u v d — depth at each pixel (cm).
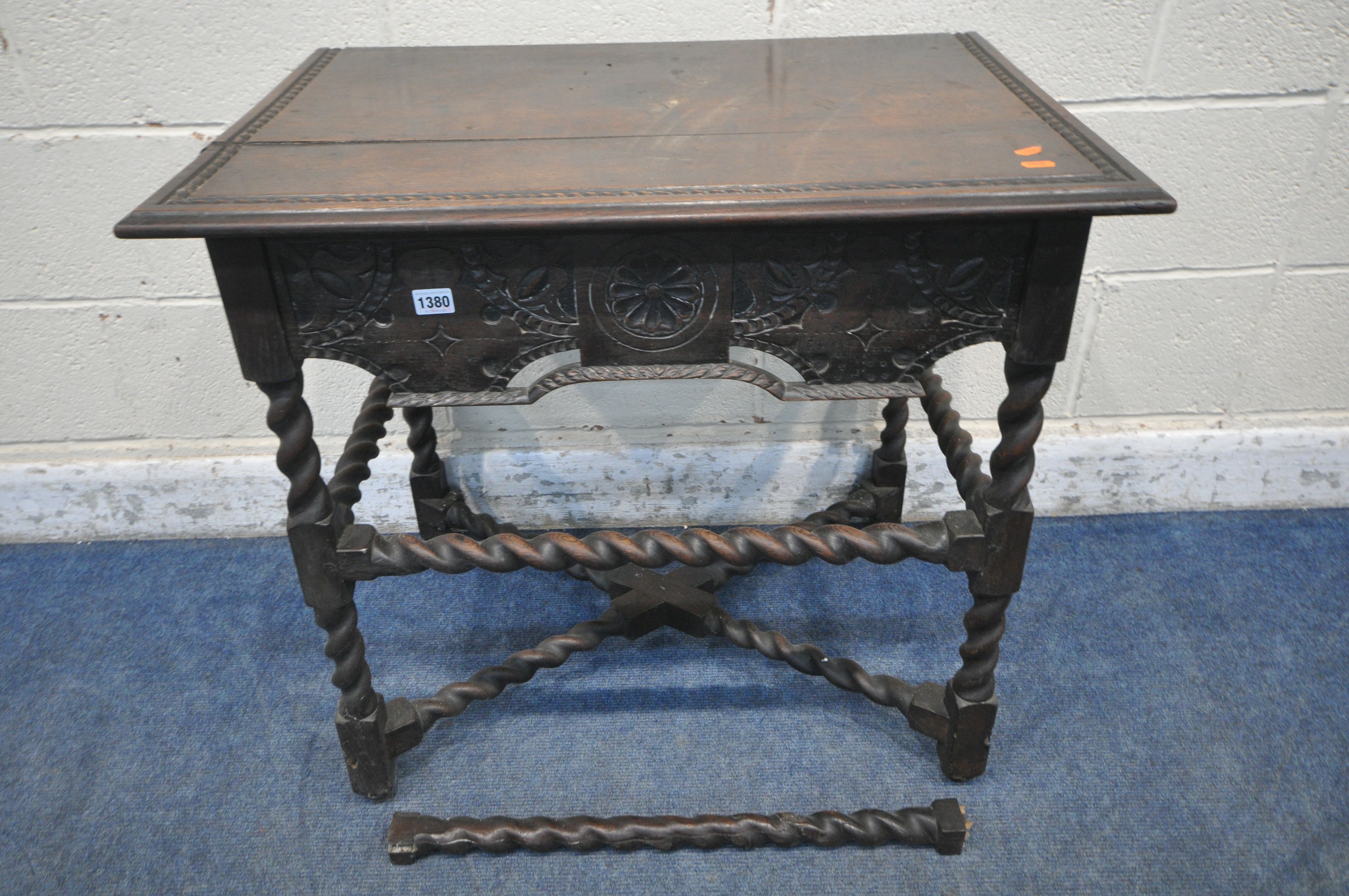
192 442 155
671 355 89
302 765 119
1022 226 81
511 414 153
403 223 76
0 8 119
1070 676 129
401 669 133
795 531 100
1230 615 139
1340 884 102
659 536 100
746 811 112
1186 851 106
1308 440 154
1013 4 125
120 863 107
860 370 90
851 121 93
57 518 157
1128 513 161
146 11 122
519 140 90
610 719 124
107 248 137
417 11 126
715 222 76
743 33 129
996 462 94
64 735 123
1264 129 131
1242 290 144
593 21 128
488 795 114
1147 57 128
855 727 123
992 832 109
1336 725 121
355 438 119
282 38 126
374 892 104
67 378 147
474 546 99
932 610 141
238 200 78
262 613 143
